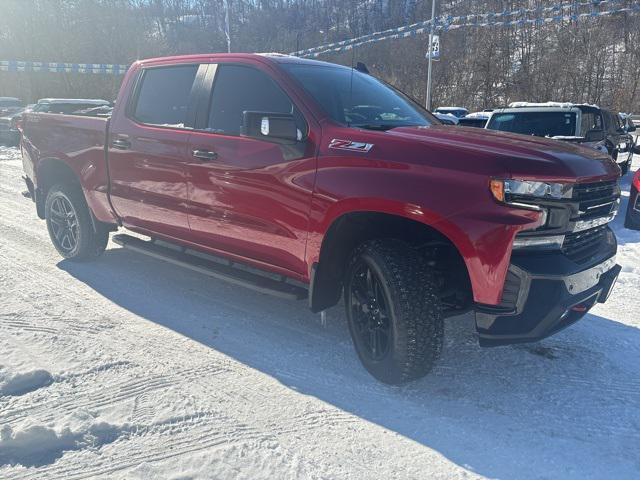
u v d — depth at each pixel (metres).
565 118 9.82
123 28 33.44
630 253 6.09
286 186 3.40
